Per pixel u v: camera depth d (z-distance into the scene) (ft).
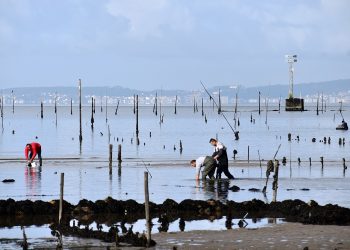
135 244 98.07
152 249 94.73
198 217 122.83
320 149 329.52
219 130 538.06
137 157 276.62
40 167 223.92
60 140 405.80
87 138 426.92
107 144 369.91
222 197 148.56
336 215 116.88
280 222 116.88
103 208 126.00
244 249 93.71
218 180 179.93
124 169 217.36
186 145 361.71
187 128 573.33
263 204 129.08
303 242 97.96
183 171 207.92
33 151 225.56
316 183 175.83
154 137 440.45
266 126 611.47
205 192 156.76
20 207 124.26
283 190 161.27
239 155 289.53
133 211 126.21
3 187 168.04
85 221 119.03
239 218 121.19
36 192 158.51
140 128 574.15
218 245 96.53
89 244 99.30
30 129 549.13
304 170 215.10
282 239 100.22
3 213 123.44
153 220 120.47
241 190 160.04
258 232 106.32
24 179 186.70
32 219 120.06
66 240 102.22
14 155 286.25
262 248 94.17
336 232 105.40
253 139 418.10
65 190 162.71
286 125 633.61
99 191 160.66
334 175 198.29
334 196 150.30
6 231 109.29
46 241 101.71
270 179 183.52
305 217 117.91
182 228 111.75
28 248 96.89
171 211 126.72
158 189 162.91
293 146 353.10
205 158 178.91
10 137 436.35
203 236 103.45
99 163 243.40
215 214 125.70
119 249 95.25
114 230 104.78
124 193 156.76
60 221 111.96
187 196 150.00
